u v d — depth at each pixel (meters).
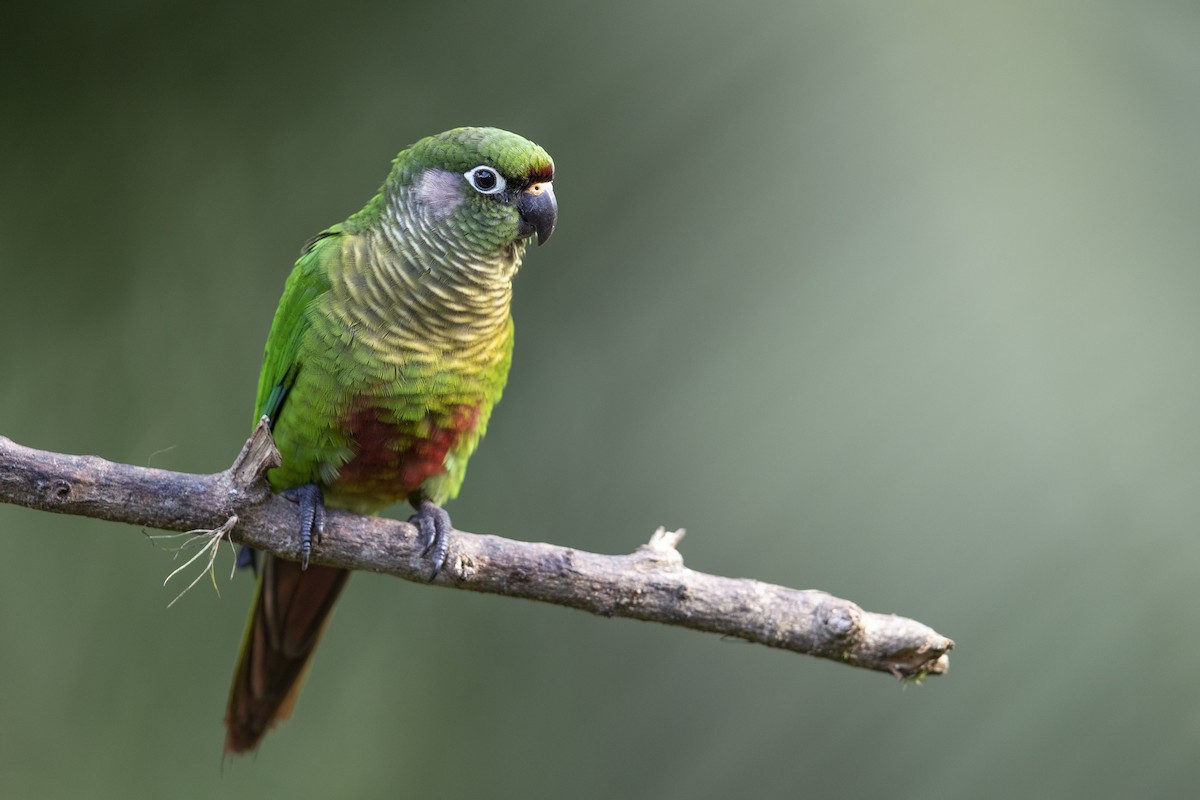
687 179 10.73
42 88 12.08
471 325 8.66
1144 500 8.91
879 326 9.70
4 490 6.88
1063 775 8.96
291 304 8.81
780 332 10.09
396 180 8.84
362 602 12.08
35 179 11.95
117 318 11.77
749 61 10.66
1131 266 9.17
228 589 12.20
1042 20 9.86
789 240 10.23
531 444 11.00
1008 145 9.60
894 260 9.71
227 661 12.07
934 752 9.36
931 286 9.52
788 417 9.93
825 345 9.89
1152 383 8.98
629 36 11.22
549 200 8.94
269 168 12.03
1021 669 9.12
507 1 11.81
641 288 10.81
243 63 12.23
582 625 11.78
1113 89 9.64
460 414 8.79
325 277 8.59
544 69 11.44
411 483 9.04
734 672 10.94
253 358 11.72
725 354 10.34
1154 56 9.77
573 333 11.05
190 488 7.28
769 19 10.66
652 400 10.55
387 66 12.03
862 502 9.53
